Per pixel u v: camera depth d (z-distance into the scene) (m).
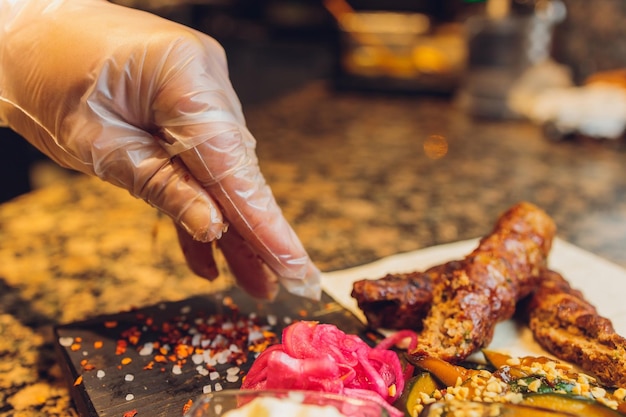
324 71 1.27
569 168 0.71
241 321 0.39
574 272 0.44
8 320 0.41
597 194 0.62
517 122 0.93
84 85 0.31
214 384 0.33
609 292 0.41
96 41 0.31
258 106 1.06
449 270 0.37
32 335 0.40
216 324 0.38
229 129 0.31
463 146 0.81
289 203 0.60
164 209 0.32
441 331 0.34
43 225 0.56
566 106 0.81
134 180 0.32
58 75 0.31
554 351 0.35
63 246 0.52
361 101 1.09
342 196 0.62
